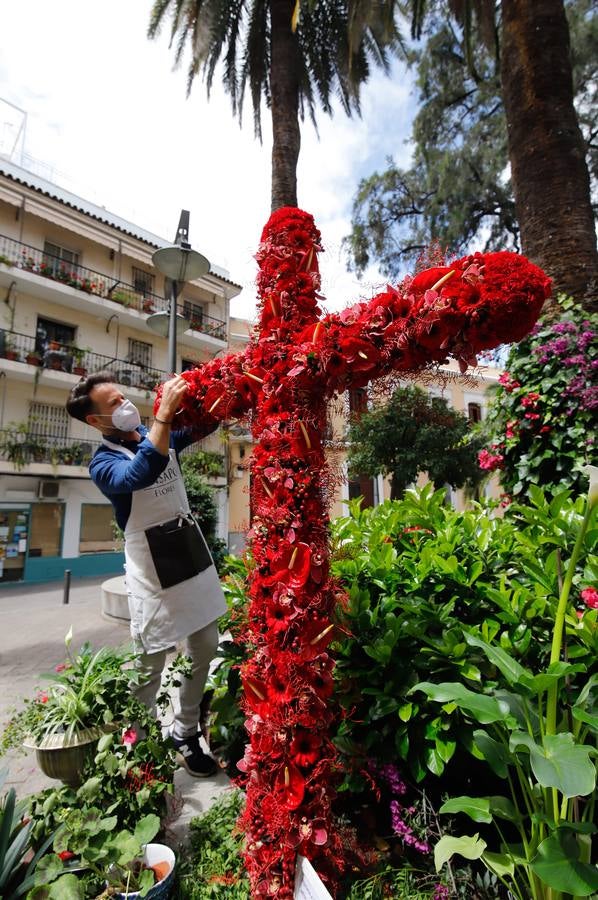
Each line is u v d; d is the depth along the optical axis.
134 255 16.39
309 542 1.45
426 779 1.86
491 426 3.45
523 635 1.76
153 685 2.15
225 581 2.83
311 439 1.50
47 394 14.59
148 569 2.02
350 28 6.12
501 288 1.26
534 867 1.05
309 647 1.34
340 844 1.38
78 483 14.95
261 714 1.38
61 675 2.05
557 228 3.34
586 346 2.85
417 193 12.30
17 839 1.50
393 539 2.69
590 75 9.49
